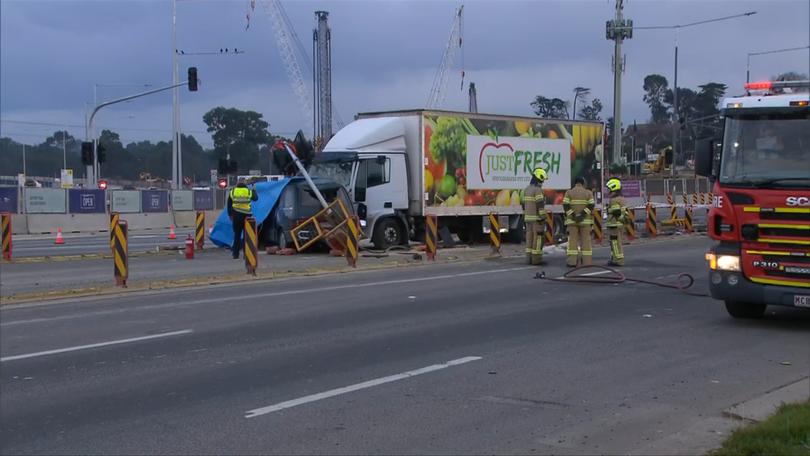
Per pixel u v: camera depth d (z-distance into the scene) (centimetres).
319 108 7675
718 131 1105
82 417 691
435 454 592
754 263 1046
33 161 10531
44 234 3559
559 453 591
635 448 598
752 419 655
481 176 2412
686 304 1291
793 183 1021
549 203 2617
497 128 2453
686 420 669
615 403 721
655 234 2862
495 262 1972
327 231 2144
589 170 2750
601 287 1495
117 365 880
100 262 1989
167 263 1953
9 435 646
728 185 1068
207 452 599
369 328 1085
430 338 1017
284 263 1920
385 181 2244
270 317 1173
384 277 1662
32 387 791
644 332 1057
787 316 1179
